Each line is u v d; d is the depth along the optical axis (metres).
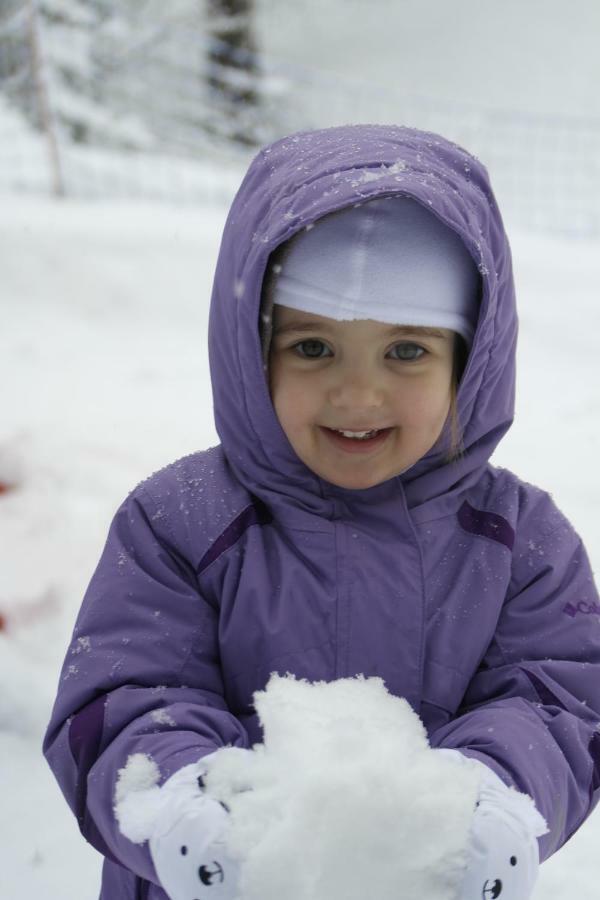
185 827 1.06
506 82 15.66
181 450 3.71
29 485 3.37
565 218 9.02
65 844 2.12
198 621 1.40
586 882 2.00
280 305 1.36
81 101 9.26
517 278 5.97
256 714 1.38
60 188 6.80
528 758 1.23
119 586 1.41
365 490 1.44
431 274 1.34
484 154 11.31
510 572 1.46
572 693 1.38
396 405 1.34
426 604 1.42
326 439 1.37
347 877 0.98
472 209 1.43
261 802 1.05
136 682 1.35
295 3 16.67
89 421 3.90
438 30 17.00
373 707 1.14
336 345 1.34
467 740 1.26
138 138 9.53
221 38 11.84
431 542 1.45
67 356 4.75
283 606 1.39
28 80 8.62
